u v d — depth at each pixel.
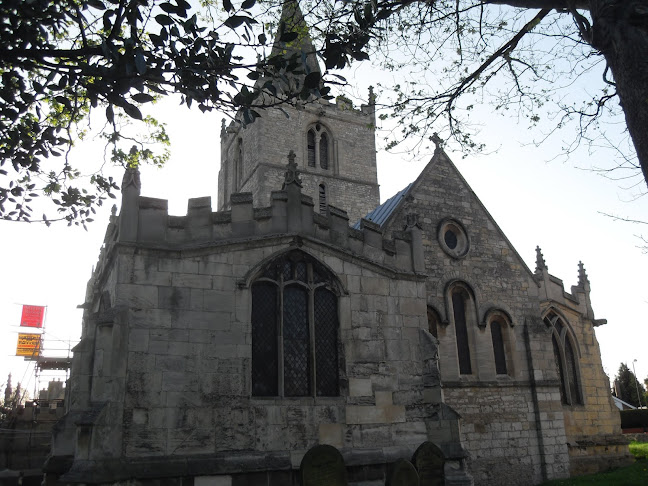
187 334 15.12
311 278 17.20
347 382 16.73
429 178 25.94
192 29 8.52
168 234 15.77
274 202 17.23
